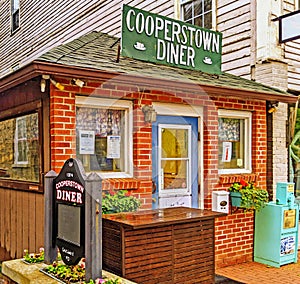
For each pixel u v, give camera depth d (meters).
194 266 3.98
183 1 7.34
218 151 5.45
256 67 6.02
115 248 3.63
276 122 5.92
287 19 5.64
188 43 5.05
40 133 4.27
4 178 5.50
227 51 6.49
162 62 4.78
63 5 10.51
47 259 3.40
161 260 3.75
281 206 5.21
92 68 3.91
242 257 5.46
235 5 6.36
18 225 4.94
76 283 2.92
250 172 5.70
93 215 2.93
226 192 5.21
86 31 9.62
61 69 3.75
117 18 8.58
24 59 12.27
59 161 4.06
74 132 4.17
